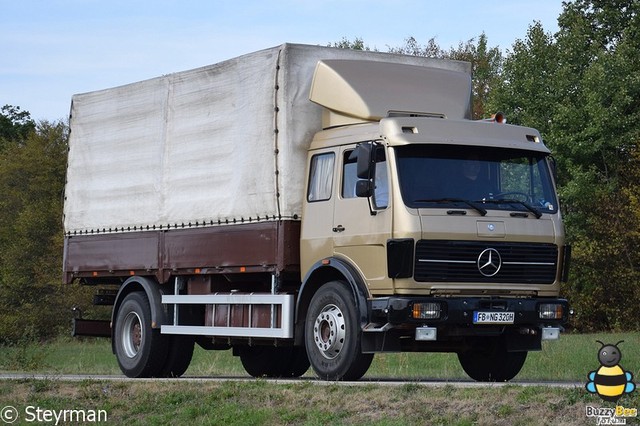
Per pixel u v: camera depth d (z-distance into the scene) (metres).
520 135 14.53
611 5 55.06
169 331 17.38
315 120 15.41
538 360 21.44
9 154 66.44
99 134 19.25
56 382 15.34
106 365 24.92
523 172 14.39
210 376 18.80
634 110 51.47
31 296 59.34
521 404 10.57
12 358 24.47
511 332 14.51
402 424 10.37
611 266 48.25
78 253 19.56
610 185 49.34
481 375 15.76
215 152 16.62
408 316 13.30
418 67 15.49
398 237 13.50
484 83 66.75
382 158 13.89
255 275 16.16
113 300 19.77
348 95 14.80
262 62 15.73
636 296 47.38
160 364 17.89
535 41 52.88
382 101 14.69
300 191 15.24
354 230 14.15
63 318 57.25
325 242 14.62
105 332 19.53
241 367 22.69
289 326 14.98
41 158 63.84
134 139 18.42
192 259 16.92
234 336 16.31
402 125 13.87
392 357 24.20
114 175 18.84
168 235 17.50
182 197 17.23
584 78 50.19
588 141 49.06
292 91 15.33
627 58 50.81
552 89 51.75
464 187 13.91
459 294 13.70
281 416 11.55
